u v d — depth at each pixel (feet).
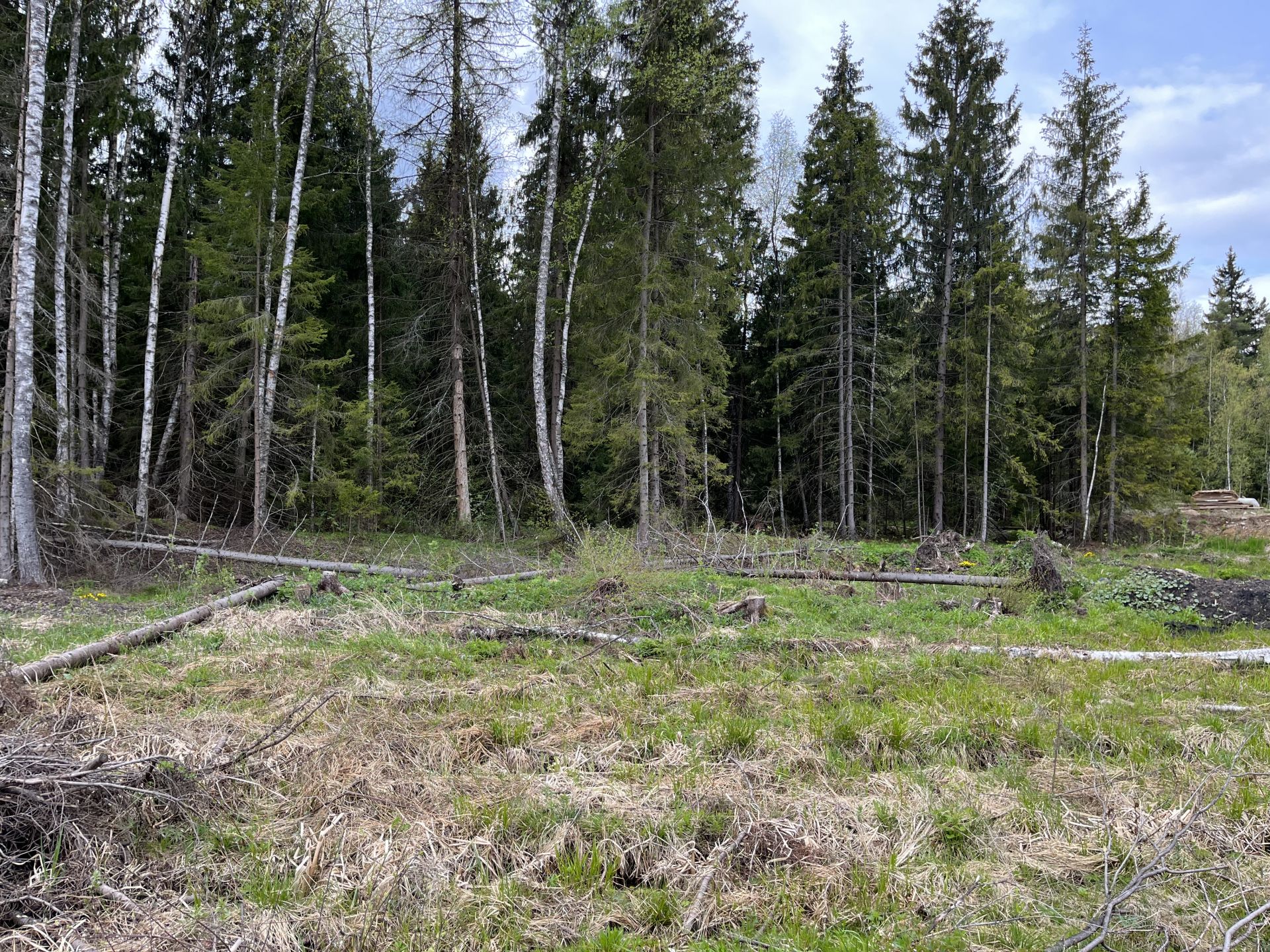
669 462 58.39
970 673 24.81
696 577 37.32
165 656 23.53
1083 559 60.64
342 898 11.43
